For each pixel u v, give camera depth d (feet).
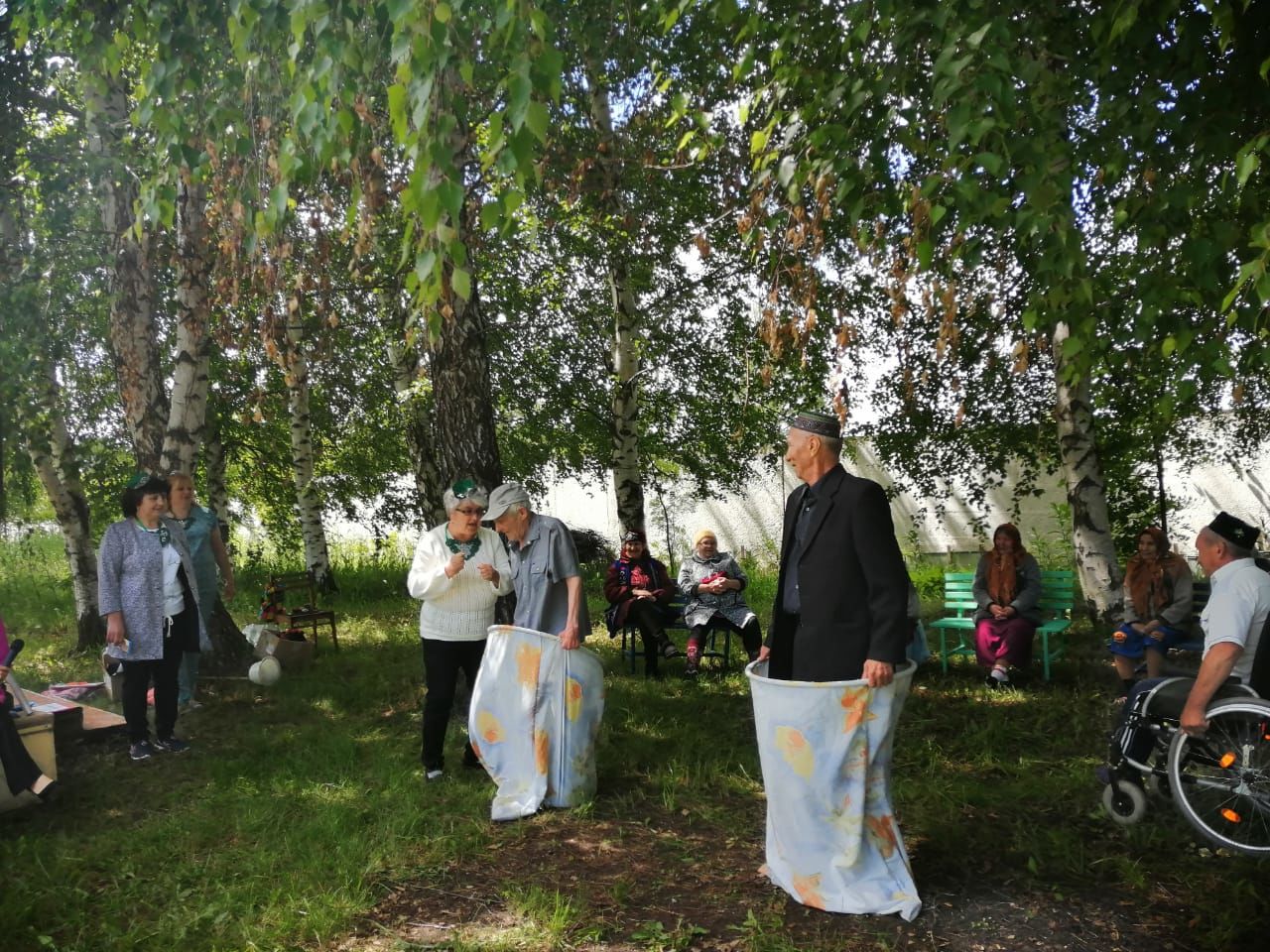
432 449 38.37
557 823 13.52
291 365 13.46
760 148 13.76
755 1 14.16
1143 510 33.04
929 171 14.99
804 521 11.35
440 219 7.97
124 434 33.09
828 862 10.74
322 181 13.52
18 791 13.69
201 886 11.64
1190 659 21.48
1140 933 10.05
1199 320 12.66
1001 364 29.35
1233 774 11.66
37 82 22.76
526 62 8.05
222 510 38.99
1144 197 12.62
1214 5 10.41
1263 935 9.87
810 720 10.63
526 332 37.76
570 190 21.90
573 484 59.62
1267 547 37.63
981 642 22.59
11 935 10.30
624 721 19.04
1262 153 11.47
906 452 32.86
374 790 14.98
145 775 16.14
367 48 10.05
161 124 11.97
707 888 11.35
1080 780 14.87
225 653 24.48
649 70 23.61
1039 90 11.69
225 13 12.04
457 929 10.37
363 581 44.62
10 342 21.81
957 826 13.03
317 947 10.09
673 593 25.00
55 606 39.42
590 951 9.85
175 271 23.82
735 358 35.09
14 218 23.49
